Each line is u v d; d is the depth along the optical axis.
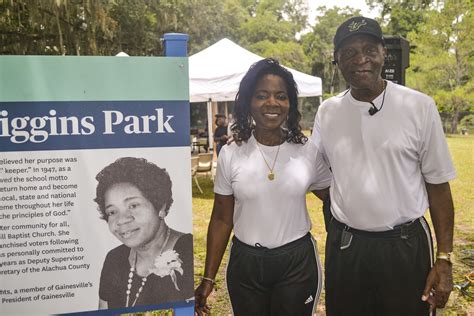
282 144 2.20
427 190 2.20
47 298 1.73
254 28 49.41
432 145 2.07
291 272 2.15
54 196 1.71
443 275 2.13
